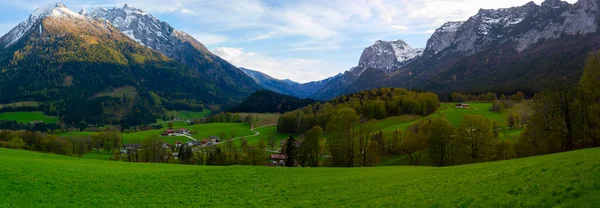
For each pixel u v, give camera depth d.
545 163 36.12
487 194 29.12
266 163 126.88
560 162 34.56
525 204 24.73
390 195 36.28
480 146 76.69
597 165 29.20
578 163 32.16
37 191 42.94
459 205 28.02
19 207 37.69
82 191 44.34
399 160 104.81
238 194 44.19
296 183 49.19
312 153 95.06
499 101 187.38
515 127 135.00
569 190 25.17
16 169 49.94
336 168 62.84
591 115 69.62
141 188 46.50
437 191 34.47
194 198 42.44
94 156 151.62
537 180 29.67
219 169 58.66
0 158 57.75
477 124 77.38
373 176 49.88
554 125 73.50
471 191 31.48
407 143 96.19
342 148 86.62
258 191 45.50
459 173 43.16
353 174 54.16
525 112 138.00
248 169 58.84
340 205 35.12
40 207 38.19
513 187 29.52
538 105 76.44
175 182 49.72
